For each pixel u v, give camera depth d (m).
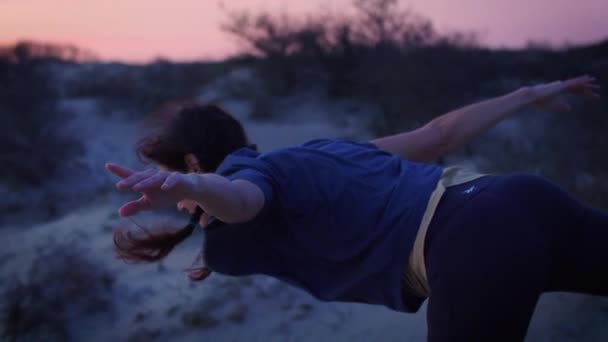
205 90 19.38
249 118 16.78
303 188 1.86
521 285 1.68
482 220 1.73
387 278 1.88
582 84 2.52
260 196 1.75
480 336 1.66
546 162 6.53
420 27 15.07
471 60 14.62
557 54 17.92
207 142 2.09
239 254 1.94
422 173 1.96
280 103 17.27
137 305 4.86
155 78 20.12
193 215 1.92
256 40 18.05
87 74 22.02
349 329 4.03
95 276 5.06
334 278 1.98
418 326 3.93
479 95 14.88
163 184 1.46
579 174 6.25
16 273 5.54
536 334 3.61
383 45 15.37
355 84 16.03
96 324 4.73
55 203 9.83
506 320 1.66
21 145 11.50
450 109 13.23
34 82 15.38
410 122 13.20
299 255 1.94
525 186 1.81
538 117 10.16
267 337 4.13
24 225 9.16
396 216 1.85
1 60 15.78
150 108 17.34
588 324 3.61
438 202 1.83
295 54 17.41
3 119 11.94
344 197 1.88
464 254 1.71
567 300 3.89
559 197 1.83
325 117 16.20
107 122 16.81
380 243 1.85
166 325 4.47
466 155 9.10
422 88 13.19
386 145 2.29
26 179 10.94
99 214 7.51
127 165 13.17
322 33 17.14
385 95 13.59
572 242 1.81
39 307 4.73
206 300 4.62
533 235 1.73
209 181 1.60
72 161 11.95
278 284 4.71
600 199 5.12
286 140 15.12
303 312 4.31
